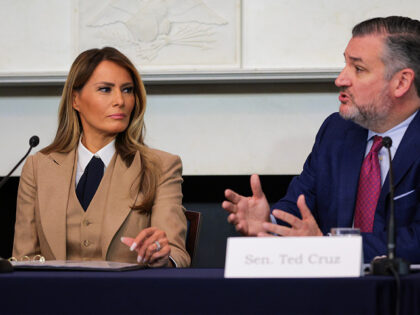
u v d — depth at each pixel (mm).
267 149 6250
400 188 3750
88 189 3951
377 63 3787
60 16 6273
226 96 6270
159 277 2127
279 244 2293
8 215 6340
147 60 6176
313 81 6105
